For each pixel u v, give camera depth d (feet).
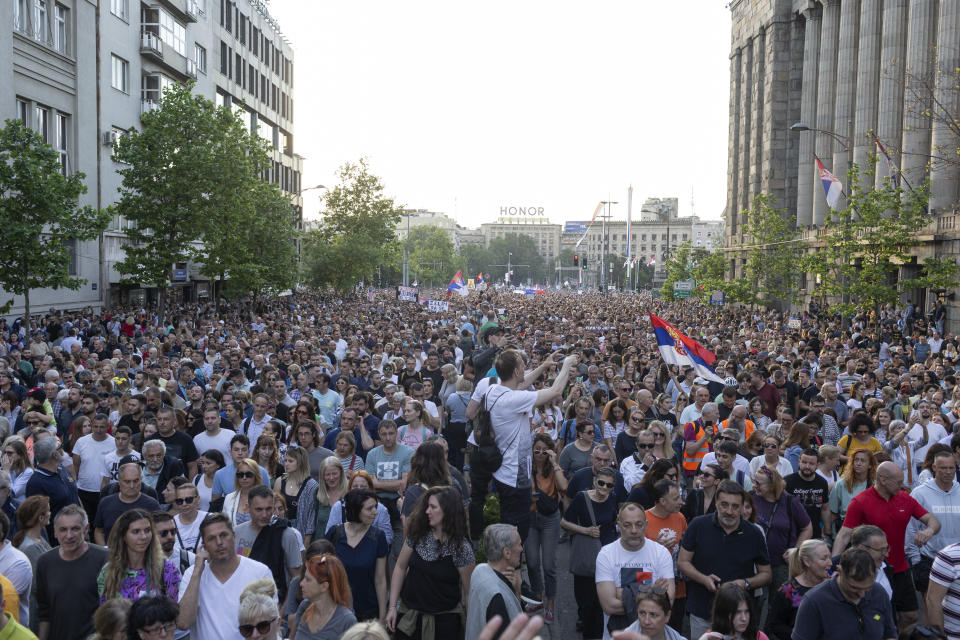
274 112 281.33
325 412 49.34
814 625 20.39
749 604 20.43
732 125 273.95
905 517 26.58
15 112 109.81
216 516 20.94
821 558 22.25
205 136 118.01
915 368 57.11
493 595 19.63
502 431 23.50
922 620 30.09
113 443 35.35
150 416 37.50
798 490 31.14
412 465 27.14
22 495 31.65
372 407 41.75
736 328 142.51
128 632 17.53
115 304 143.54
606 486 28.12
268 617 18.56
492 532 20.06
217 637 20.54
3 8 105.19
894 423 36.42
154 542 21.83
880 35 162.20
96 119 132.98
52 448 30.78
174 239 118.93
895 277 142.00
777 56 229.04
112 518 27.35
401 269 508.53
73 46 125.29
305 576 20.92
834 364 69.26
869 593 20.47
